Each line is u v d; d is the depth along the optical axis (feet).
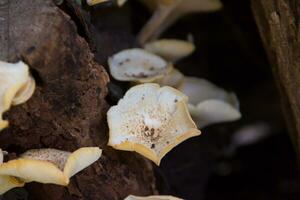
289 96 1.66
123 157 1.59
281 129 2.27
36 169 1.36
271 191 2.23
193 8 1.86
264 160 2.28
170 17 1.88
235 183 2.26
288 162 2.26
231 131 2.20
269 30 1.67
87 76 1.49
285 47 1.61
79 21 1.53
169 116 1.52
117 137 1.49
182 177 1.95
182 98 1.53
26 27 1.43
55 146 1.53
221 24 2.05
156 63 1.72
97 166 1.56
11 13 1.45
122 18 1.85
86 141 1.54
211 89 1.85
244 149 2.29
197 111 1.70
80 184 1.57
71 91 1.49
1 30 1.43
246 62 2.16
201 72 2.13
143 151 1.46
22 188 1.58
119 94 1.61
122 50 1.78
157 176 1.79
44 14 1.44
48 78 1.45
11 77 1.39
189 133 1.46
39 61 1.42
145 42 1.85
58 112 1.50
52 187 1.57
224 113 1.72
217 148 2.10
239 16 2.00
